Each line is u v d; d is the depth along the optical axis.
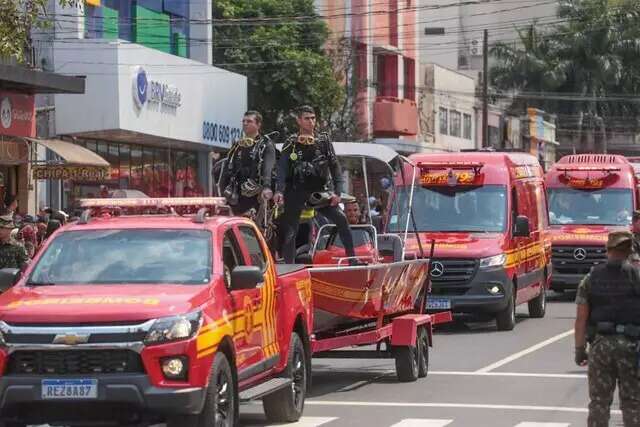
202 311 14.13
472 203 32.53
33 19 22.83
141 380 13.51
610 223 42.34
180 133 48.47
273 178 20.22
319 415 18.44
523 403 19.67
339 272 19.44
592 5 104.38
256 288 16.16
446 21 105.19
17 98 38.16
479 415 18.44
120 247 15.45
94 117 43.00
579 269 41.78
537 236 35.75
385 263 22.00
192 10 55.94
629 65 105.19
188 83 49.31
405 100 72.62
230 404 14.71
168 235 15.60
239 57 62.62
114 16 48.44
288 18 64.38
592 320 14.28
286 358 17.30
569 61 104.44
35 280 15.12
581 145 107.06
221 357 14.48
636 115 106.12
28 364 13.67
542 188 37.56
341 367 24.91
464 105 88.56
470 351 27.23
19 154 38.66
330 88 63.88
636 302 14.09
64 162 37.84
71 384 13.52
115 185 47.22
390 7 74.50
